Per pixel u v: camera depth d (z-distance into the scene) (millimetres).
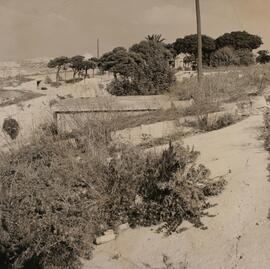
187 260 6805
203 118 13391
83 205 8008
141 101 18156
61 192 8086
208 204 7945
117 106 15453
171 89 22000
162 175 8344
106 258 7312
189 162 9203
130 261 7117
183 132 12766
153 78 25031
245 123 12758
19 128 13102
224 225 7379
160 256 7059
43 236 7273
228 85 18500
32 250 7156
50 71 95312
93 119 11312
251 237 6949
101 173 8812
